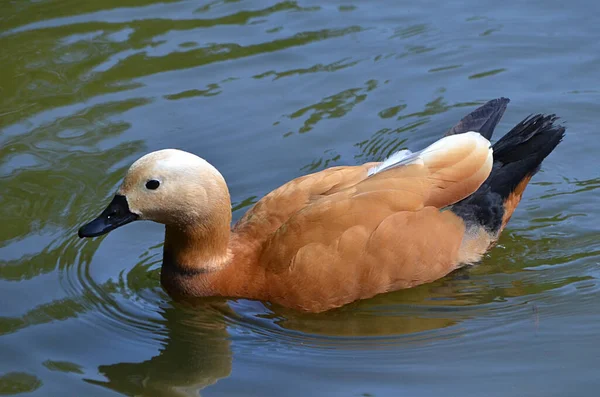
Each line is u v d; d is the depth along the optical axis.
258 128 10.59
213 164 10.09
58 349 7.81
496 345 7.69
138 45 12.07
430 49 11.87
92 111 10.84
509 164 9.08
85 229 7.94
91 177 9.84
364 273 7.98
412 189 8.15
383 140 10.39
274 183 9.84
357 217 7.96
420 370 7.42
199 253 8.25
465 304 8.25
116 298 8.50
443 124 10.59
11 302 8.32
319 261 7.90
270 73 11.50
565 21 12.23
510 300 8.27
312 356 7.69
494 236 8.88
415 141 10.38
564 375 7.23
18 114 10.79
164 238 9.33
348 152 10.20
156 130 10.53
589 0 12.64
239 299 8.26
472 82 11.28
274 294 8.05
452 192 8.30
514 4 12.73
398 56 11.77
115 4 12.95
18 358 7.64
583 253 8.85
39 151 10.22
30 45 12.04
